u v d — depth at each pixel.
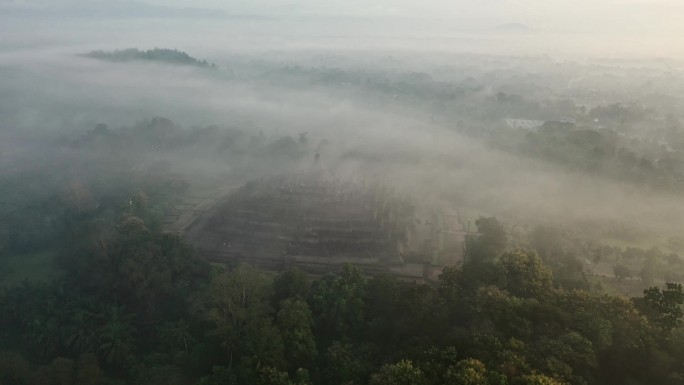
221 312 94.75
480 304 88.81
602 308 86.19
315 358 89.12
